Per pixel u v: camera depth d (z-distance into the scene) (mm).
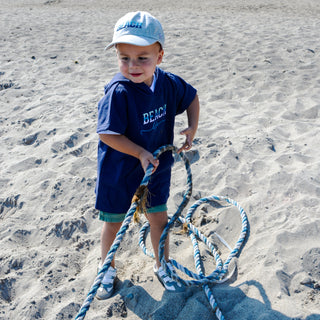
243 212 3006
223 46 8156
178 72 6676
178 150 2332
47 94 5887
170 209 3254
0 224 3209
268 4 14953
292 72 6355
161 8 14438
